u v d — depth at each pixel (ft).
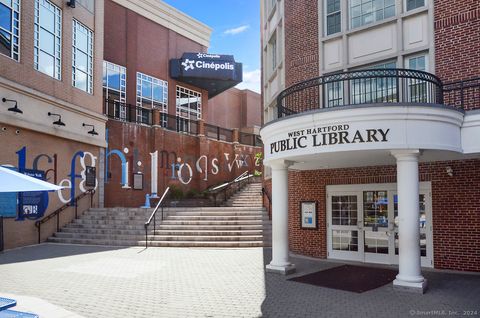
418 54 37.52
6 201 47.39
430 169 36.55
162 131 79.82
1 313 16.89
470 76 34.40
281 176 34.68
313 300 25.39
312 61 43.80
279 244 34.14
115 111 81.25
